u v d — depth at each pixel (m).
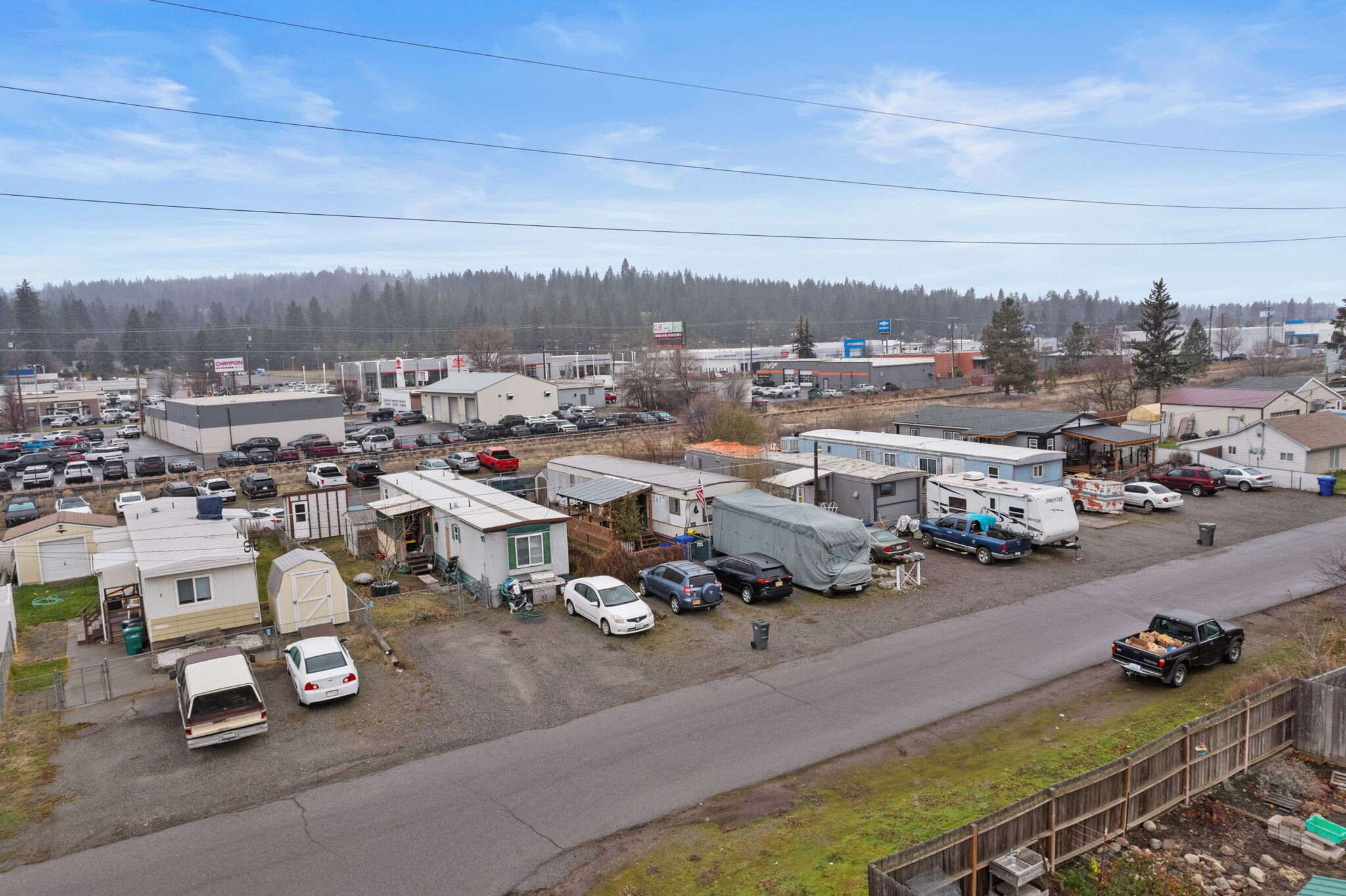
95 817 15.38
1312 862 13.10
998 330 100.56
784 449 49.41
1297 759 16.55
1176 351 108.31
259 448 62.44
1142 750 14.07
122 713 20.19
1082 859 13.13
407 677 21.86
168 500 36.59
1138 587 28.61
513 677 21.81
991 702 19.84
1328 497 42.25
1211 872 12.88
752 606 27.59
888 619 25.98
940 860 11.73
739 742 17.88
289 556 26.91
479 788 16.14
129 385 139.38
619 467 40.44
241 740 18.47
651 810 15.17
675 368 90.38
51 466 60.44
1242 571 30.05
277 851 14.09
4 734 19.08
